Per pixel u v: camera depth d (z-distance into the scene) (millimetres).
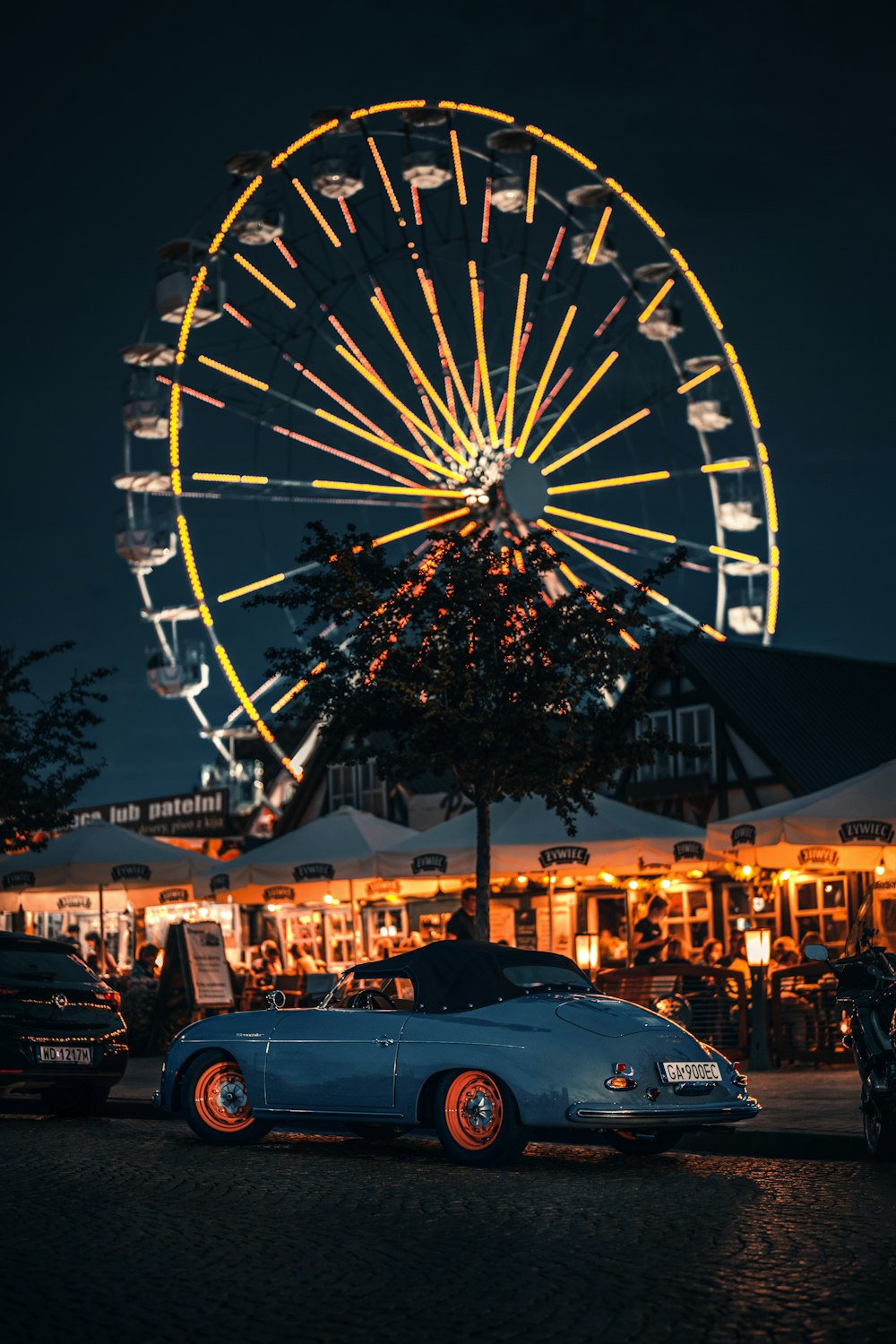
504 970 11023
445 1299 6453
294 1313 6254
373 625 18078
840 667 32688
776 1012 17969
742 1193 9164
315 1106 11195
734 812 29609
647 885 28969
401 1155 11383
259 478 34188
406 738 18719
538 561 18547
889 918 19391
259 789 41375
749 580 36188
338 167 35312
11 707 23438
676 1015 17359
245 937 39188
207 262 34938
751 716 29453
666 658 18859
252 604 18781
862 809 18969
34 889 26109
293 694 18891
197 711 40531
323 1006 11648
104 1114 15406
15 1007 14367
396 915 35469
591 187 36281
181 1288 6742
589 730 18500
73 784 23609
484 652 17891
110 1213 8727
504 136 36062
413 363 35062
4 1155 11570
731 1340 5641
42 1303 6496
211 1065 12125
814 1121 11719
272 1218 8516
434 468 34625
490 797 18188
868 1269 6824
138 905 28281
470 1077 10562
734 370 35625
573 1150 11672
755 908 27703
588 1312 6160
